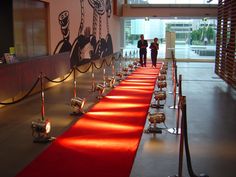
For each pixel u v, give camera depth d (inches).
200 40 1098.7
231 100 398.3
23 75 363.6
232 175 184.9
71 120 289.3
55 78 470.6
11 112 316.2
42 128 231.8
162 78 479.5
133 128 265.7
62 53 501.4
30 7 431.5
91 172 180.4
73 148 217.8
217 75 613.9
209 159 207.5
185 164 197.5
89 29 670.5
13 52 386.6
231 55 477.7
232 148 228.1
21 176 175.9
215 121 299.9
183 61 990.4
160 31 1121.4
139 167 192.5
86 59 649.0
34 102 360.2
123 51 1082.1
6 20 392.5
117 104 361.1
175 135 252.7
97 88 397.4
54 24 497.7
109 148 217.8
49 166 188.7
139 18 1023.0
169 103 373.1
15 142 231.8
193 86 504.7
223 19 551.2
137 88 477.4
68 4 549.0
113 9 902.4
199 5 944.9
